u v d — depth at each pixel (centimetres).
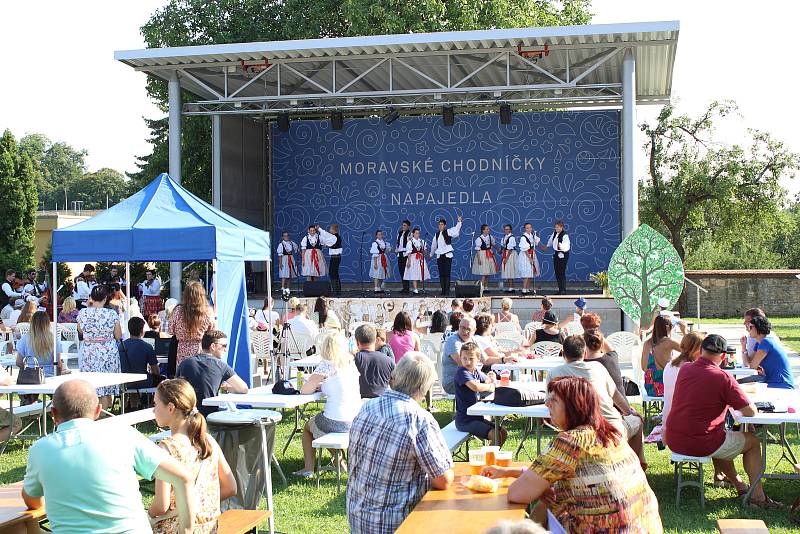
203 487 413
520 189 2141
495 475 430
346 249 2220
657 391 809
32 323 898
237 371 935
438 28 2222
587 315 732
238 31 2425
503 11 2312
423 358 411
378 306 1636
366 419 404
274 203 2255
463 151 2167
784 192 3094
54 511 367
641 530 381
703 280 2653
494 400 650
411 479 402
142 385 948
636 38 1595
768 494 644
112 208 935
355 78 1877
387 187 2198
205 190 2558
